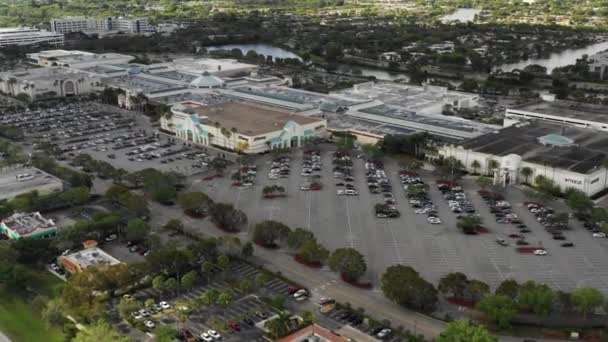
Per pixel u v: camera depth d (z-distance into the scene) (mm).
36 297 194125
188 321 183375
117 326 181375
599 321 179000
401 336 174250
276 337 169125
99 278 193375
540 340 171875
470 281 195125
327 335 160125
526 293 180875
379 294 198875
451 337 156625
